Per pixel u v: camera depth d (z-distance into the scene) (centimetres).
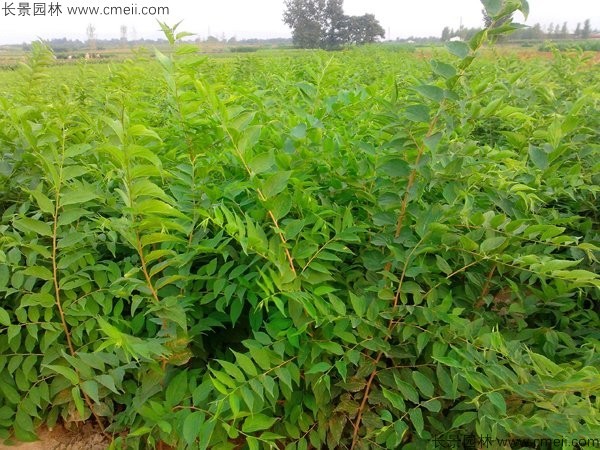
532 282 230
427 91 195
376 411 226
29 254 217
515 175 262
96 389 190
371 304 213
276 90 486
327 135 292
